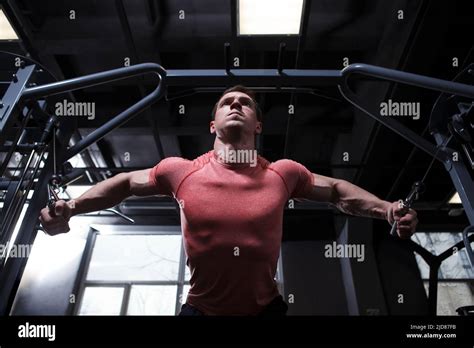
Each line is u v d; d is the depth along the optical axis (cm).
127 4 303
